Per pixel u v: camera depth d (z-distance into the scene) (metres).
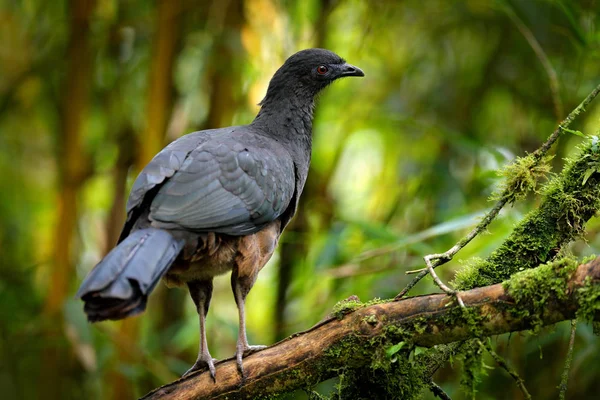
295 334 6.86
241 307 8.26
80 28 13.19
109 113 14.17
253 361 6.97
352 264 11.51
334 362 6.63
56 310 12.60
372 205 14.66
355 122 13.90
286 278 13.02
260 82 12.85
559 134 7.07
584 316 5.66
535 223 7.04
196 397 7.07
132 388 12.62
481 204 12.55
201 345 8.12
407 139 14.01
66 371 13.16
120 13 13.98
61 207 12.91
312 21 13.79
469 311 6.06
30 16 15.03
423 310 6.29
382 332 6.41
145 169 7.77
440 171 13.00
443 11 14.00
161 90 12.43
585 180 6.84
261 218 8.28
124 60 14.11
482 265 7.05
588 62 12.27
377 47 14.45
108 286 6.35
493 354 6.30
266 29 12.74
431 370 6.91
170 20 12.55
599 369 10.64
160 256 6.88
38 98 15.05
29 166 15.96
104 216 15.00
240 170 8.15
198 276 8.28
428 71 14.23
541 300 5.82
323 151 14.77
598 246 10.41
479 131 13.91
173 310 13.46
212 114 13.16
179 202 7.54
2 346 13.06
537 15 12.63
